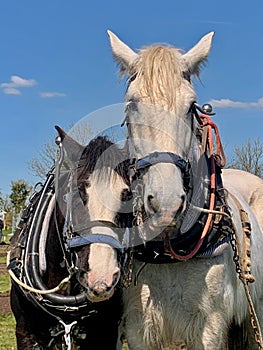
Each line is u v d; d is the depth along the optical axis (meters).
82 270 1.92
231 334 2.58
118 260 1.95
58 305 2.17
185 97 2.08
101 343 2.33
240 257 2.36
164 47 2.15
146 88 2.05
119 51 2.29
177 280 2.22
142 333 2.29
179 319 2.24
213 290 2.23
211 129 2.37
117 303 2.31
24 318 2.29
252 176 3.01
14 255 2.38
